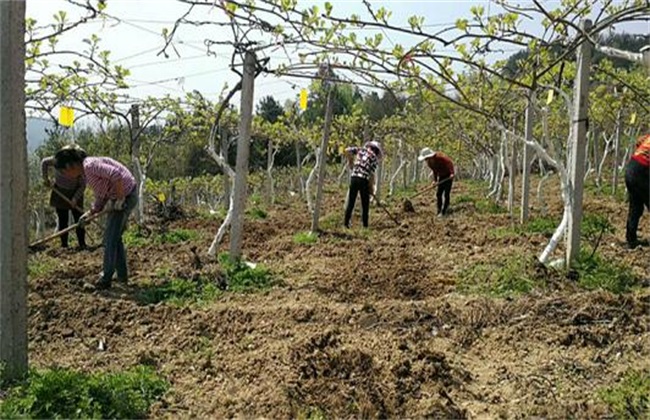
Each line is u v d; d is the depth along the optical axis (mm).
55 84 7570
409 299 5805
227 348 4594
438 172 11844
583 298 5059
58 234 6207
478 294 5730
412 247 8438
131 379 3859
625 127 17281
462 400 3725
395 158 21844
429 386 3840
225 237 9695
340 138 15242
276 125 14719
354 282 6426
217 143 14492
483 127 13555
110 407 3518
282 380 3906
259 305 5637
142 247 8820
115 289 6309
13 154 3715
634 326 4570
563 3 6051
